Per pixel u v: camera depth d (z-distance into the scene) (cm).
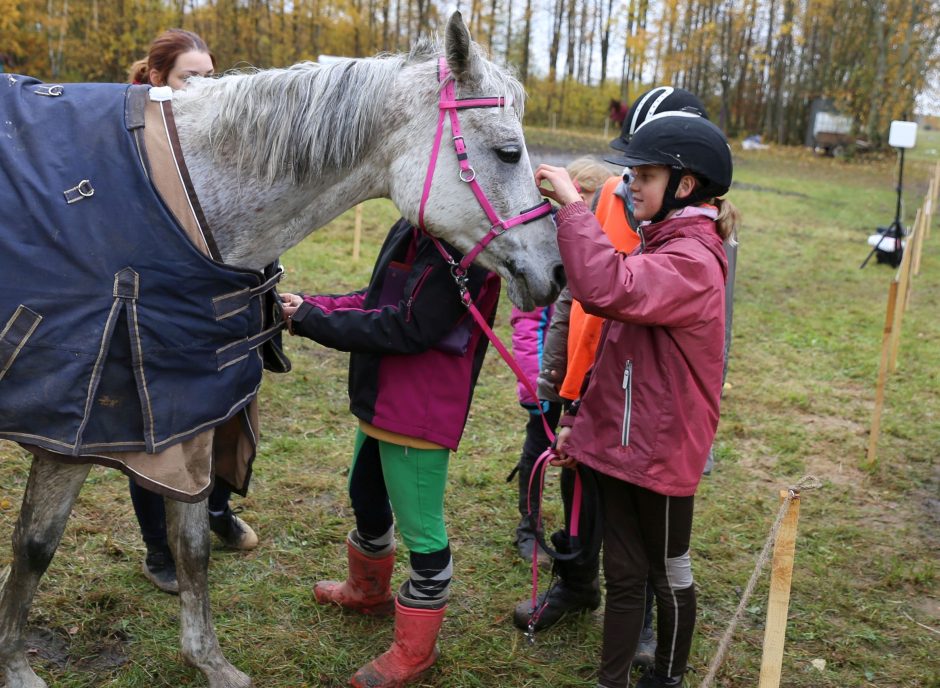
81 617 240
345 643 240
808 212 1398
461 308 199
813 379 530
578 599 256
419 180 187
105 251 165
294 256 729
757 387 505
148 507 244
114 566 267
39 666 219
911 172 2316
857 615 271
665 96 218
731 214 201
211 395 178
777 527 164
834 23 3209
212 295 176
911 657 252
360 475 229
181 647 211
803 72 3434
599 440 198
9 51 2252
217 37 2566
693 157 183
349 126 185
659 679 213
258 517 303
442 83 185
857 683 237
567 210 181
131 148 170
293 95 183
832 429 443
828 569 299
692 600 208
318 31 2628
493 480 350
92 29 2400
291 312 201
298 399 425
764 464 395
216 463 225
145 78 259
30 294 164
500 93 187
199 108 182
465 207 188
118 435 171
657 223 196
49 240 164
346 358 497
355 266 715
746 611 271
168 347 171
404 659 219
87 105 175
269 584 264
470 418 425
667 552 202
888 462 402
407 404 204
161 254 168
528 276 190
